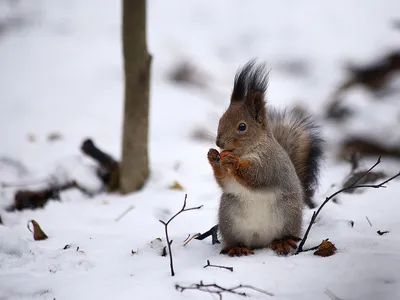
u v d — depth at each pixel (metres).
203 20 24.06
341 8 23.61
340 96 17.67
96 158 11.01
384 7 23.16
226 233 7.09
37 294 5.61
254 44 22.27
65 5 25.06
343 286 5.32
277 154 7.13
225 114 7.23
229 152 6.85
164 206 9.48
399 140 15.40
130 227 8.45
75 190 10.57
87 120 16.20
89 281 5.88
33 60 20.52
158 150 13.44
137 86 10.44
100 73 19.50
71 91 18.25
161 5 25.47
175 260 6.69
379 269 5.60
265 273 5.79
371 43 19.88
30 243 7.52
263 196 6.89
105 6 25.16
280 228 6.95
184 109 17.30
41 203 10.05
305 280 5.54
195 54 21.28
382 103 16.58
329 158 14.40
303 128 8.61
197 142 14.39
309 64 20.61
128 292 5.52
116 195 10.63
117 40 22.03
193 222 8.62
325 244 6.30
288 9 24.25
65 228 8.41
